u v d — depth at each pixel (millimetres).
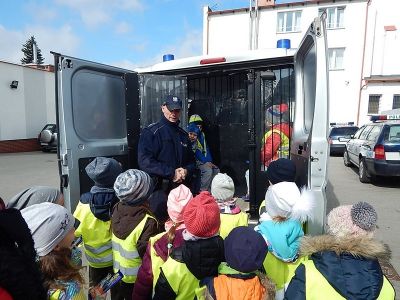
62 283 1498
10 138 18500
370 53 23156
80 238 2305
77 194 2994
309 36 2777
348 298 1368
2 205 1962
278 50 3717
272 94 3934
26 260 1228
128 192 2211
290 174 2709
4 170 11680
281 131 3934
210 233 1768
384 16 23125
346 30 23031
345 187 8266
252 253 1534
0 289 1146
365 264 1428
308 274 1476
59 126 2936
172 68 4098
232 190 2506
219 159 4770
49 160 14836
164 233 2137
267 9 24203
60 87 2904
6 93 18156
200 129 4496
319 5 23344
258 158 3977
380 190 7875
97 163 2502
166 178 3225
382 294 1379
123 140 3537
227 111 4684
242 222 2438
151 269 2002
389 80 22078
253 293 1532
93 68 3197
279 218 2078
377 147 7766
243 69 3914
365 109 22812
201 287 1662
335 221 1581
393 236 4672
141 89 3748
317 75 2594
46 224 1521
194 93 4836
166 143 3314
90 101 3182
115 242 2305
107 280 1971
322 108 2594
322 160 2600
